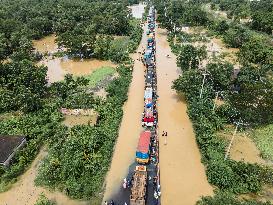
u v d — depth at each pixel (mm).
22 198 43531
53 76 82125
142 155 48031
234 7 146125
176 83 66375
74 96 65938
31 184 45938
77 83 72125
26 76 69875
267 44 98125
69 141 50812
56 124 58844
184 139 56312
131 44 101938
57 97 67875
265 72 76438
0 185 45469
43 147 53906
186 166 49781
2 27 105125
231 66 71500
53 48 104438
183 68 79000
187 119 62406
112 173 47781
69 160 47156
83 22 121062
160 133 58000
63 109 62781
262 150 52625
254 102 57656
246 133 57031
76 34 99750
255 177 44156
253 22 118688
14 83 69938
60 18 121562
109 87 70688
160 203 42656
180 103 68125
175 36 109750
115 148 53312
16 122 57812
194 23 123688
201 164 50156
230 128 58344
